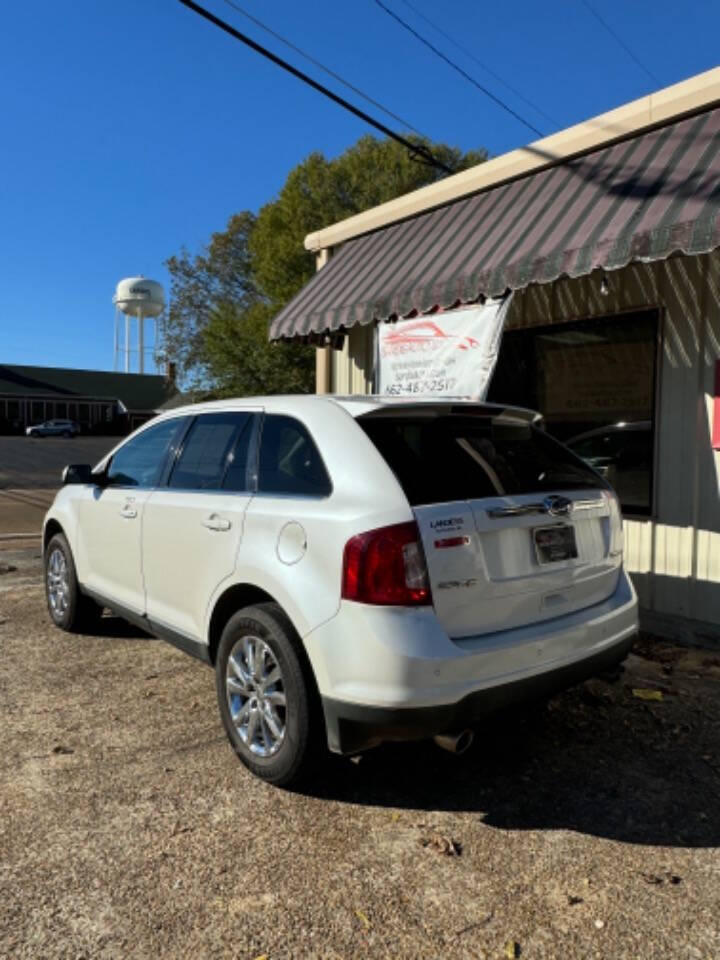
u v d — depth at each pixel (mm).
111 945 2336
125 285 78500
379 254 7793
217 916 2469
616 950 2324
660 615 5680
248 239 34281
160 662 4934
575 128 6125
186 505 3910
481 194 7102
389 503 2936
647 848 2863
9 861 2746
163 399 68125
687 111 5363
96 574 4980
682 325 5559
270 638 3201
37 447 43219
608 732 3881
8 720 3994
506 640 3004
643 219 4793
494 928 2420
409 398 3697
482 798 3229
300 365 29750
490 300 6008
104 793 3230
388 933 2396
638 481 6020
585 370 6445
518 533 3160
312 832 2953
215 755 3598
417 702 2766
